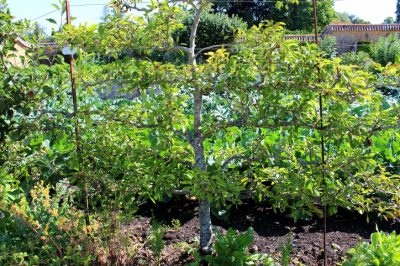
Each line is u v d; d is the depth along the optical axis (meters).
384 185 2.97
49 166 3.25
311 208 3.04
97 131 3.22
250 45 2.78
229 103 3.16
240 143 5.27
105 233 2.87
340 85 2.58
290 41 2.62
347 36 33.69
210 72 2.79
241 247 2.69
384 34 33.91
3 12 2.97
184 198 4.72
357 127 2.72
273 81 2.71
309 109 2.84
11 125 3.14
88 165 3.17
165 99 2.89
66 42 2.95
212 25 20.41
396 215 4.01
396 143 4.89
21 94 3.02
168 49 2.98
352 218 4.25
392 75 2.77
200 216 3.25
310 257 3.44
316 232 3.98
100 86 3.13
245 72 2.64
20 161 3.41
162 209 4.56
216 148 4.82
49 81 3.10
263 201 4.50
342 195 2.90
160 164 3.02
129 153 3.14
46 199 2.97
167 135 3.05
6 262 2.55
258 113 2.85
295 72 2.61
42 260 2.76
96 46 2.89
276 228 4.09
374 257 2.55
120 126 3.20
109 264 2.70
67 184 3.59
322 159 2.91
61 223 2.90
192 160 3.22
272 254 3.47
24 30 2.97
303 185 2.91
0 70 3.03
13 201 3.35
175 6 2.72
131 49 2.98
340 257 3.41
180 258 3.22
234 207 4.52
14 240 2.89
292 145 3.16
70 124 3.26
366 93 2.57
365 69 2.90
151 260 3.16
